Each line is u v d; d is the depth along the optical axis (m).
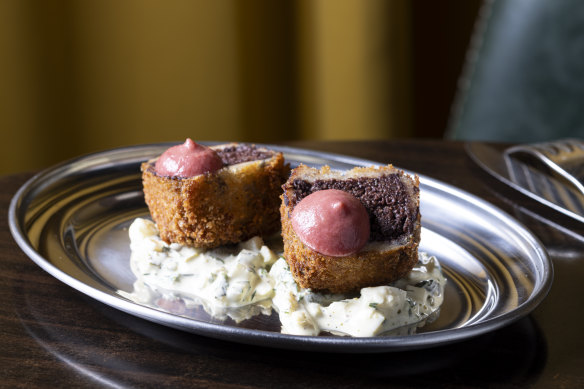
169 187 0.46
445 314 0.42
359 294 0.43
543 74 0.84
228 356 0.39
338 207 0.42
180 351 0.39
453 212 0.50
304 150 0.55
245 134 0.92
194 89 0.86
